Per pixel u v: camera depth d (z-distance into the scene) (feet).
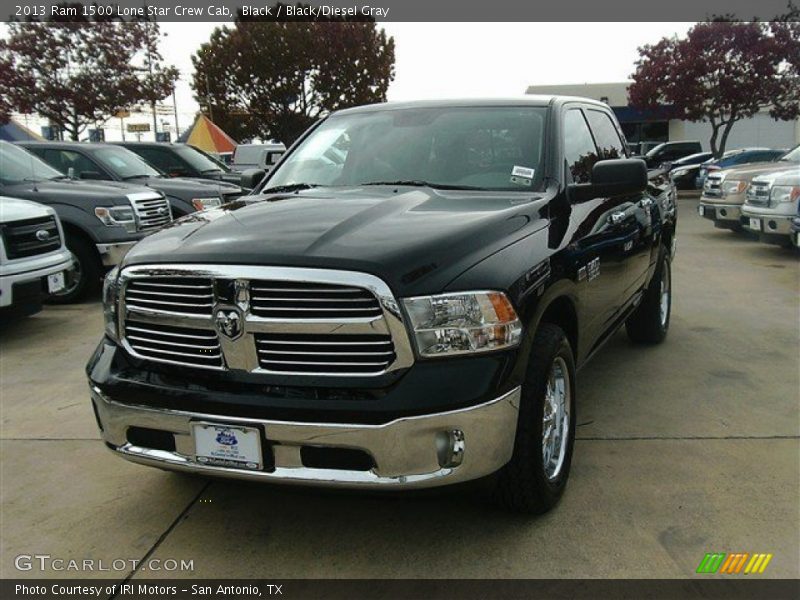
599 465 12.03
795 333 20.31
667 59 82.99
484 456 8.66
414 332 8.37
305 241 8.98
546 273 9.95
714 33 78.64
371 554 9.70
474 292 8.67
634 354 18.54
